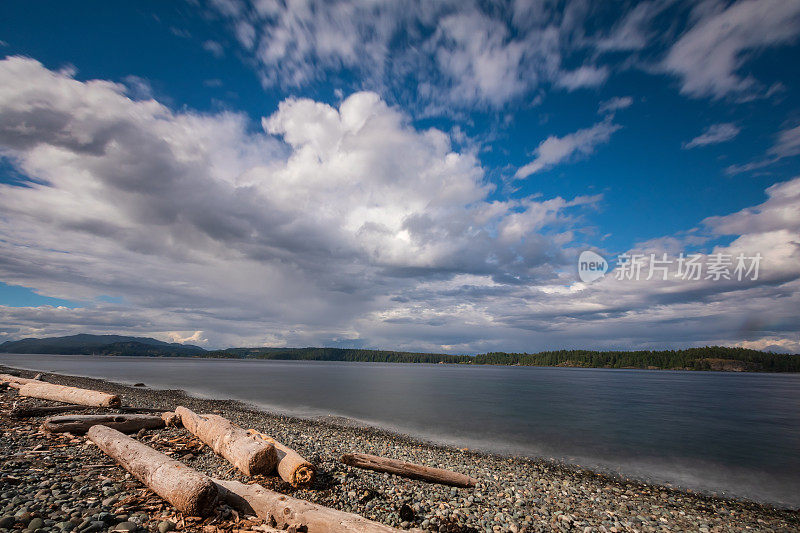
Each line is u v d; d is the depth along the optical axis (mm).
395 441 19828
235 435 11672
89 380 46375
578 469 16109
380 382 70000
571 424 26859
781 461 17984
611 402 43406
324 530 6445
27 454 10148
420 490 10836
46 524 6070
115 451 10031
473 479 12820
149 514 6918
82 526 6102
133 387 41406
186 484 7086
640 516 10641
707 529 10102
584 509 10812
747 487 14461
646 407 39094
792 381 120625
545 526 9133
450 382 75750
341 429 22547
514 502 10797
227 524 6746
